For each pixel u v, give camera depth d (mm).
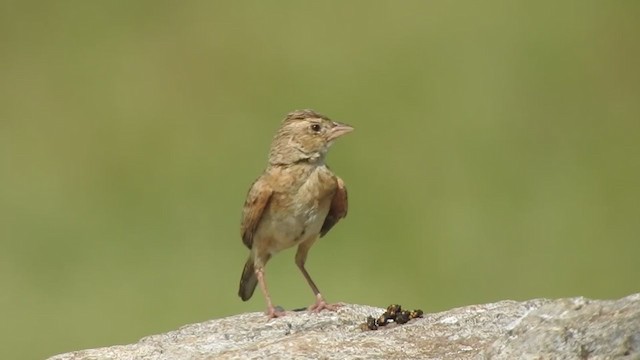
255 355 7812
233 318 9188
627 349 6359
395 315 8438
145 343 8781
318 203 9594
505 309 8156
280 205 9539
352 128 9617
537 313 6836
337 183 9648
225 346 8602
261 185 9555
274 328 8867
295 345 7863
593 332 6523
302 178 9555
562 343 6578
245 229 9648
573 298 6848
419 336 7918
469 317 8133
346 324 8930
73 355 8547
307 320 8930
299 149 9578
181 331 8992
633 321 6461
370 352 7719
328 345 7855
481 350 7527
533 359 6586
